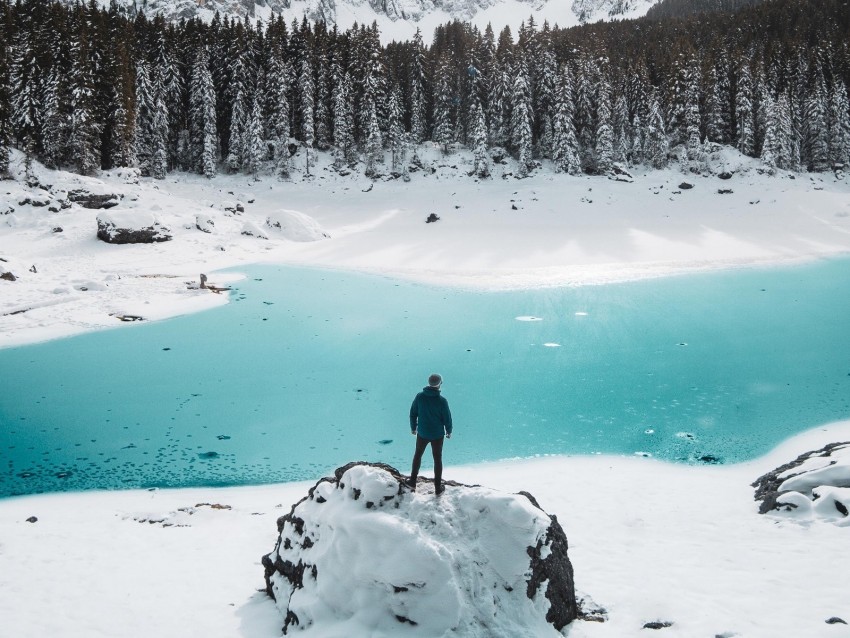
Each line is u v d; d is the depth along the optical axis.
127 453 16.55
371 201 69.38
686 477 14.54
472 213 62.81
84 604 7.67
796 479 11.62
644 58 86.31
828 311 31.38
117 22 78.56
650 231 54.28
